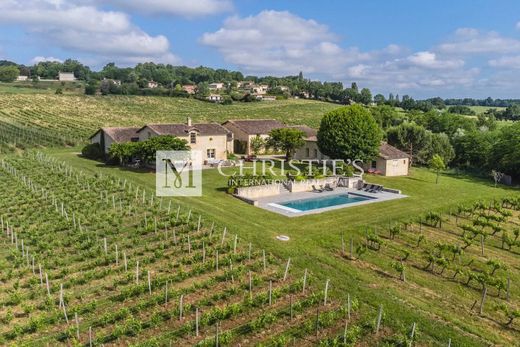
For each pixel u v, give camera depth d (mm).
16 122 99000
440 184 55438
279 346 18266
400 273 26562
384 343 19109
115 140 60531
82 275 24266
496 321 21781
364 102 185000
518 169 61406
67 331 18625
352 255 29047
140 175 51125
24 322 19812
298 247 29344
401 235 33844
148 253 27875
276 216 36625
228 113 138500
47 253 27344
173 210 36531
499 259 30375
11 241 29281
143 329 19469
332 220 36062
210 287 23547
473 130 83875
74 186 43125
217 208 38031
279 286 23906
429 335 19906
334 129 57219
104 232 31188
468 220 39344
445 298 23859
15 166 51875
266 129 71750
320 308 21781
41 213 34750
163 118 122500
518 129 65250
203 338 18906
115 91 159375
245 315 20859
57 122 104812
